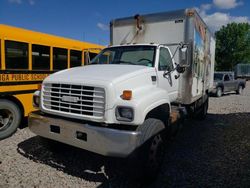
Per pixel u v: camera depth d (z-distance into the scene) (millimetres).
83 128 3375
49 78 3928
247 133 6695
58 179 3801
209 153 5059
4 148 5086
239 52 57969
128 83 3594
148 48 4824
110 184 3688
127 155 3166
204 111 8414
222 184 3711
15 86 5812
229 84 18062
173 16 5586
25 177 3828
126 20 6238
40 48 6414
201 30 6660
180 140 5965
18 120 6027
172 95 5195
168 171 4152
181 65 4703
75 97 3512
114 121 3295
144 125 3527
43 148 5109
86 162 4453
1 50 5457
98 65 4637
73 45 7438
